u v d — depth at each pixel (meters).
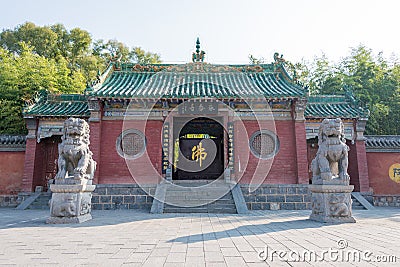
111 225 9.59
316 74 40.28
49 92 20.84
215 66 17.80
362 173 18.72
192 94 15.94
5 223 10.12
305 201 16.41
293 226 9.27
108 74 20.02
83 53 47.47
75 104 19.86
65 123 11.07
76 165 11.14
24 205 16.77
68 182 10.36
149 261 5.01
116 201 16.17
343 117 19.02
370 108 27.94
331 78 35.00
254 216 12.40
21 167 19.09
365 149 19.42
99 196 16.17
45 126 18.70
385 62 33.25
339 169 10.83
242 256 5.34
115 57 21.05
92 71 43.78
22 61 27.34
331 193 10.28
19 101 24.55
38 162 19.09
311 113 19.14
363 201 17.30
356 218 11.73
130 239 7.02
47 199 17.52
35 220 11.00
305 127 19.06
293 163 17.66
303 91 17.48
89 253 5.60
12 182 18.88
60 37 45.88
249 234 7.73
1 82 24.59
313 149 21.59
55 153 20.38
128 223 10.09
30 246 6.25
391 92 29.52
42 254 5.53
